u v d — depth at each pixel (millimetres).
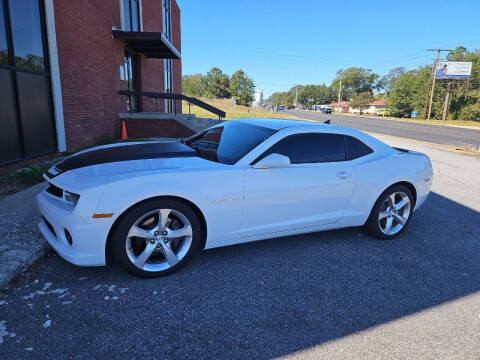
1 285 2658
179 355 2123
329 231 4379
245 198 3209
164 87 18797
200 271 3166
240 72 90500
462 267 3596
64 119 8266
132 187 2729
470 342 2418
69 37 8391
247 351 2201
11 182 5418
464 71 58656
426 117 66438
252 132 3711
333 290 2990
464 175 8734
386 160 4062
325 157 3717
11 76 6332
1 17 6070
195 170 3012
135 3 13969
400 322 2604
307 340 2340
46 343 2143
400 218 4227
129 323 2389
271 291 2910
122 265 2836
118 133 11938
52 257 3238
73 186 2736
